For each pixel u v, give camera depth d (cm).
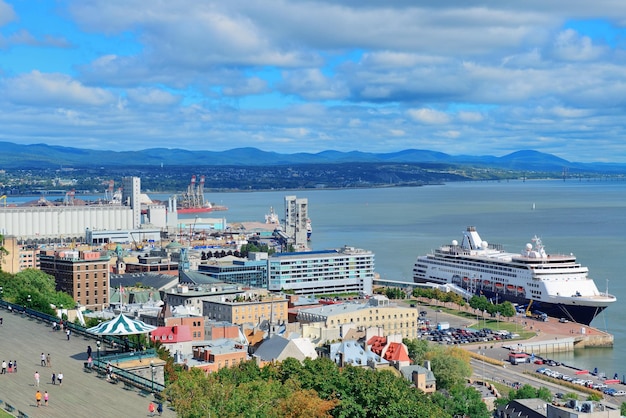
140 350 19650
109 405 16012
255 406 17350
